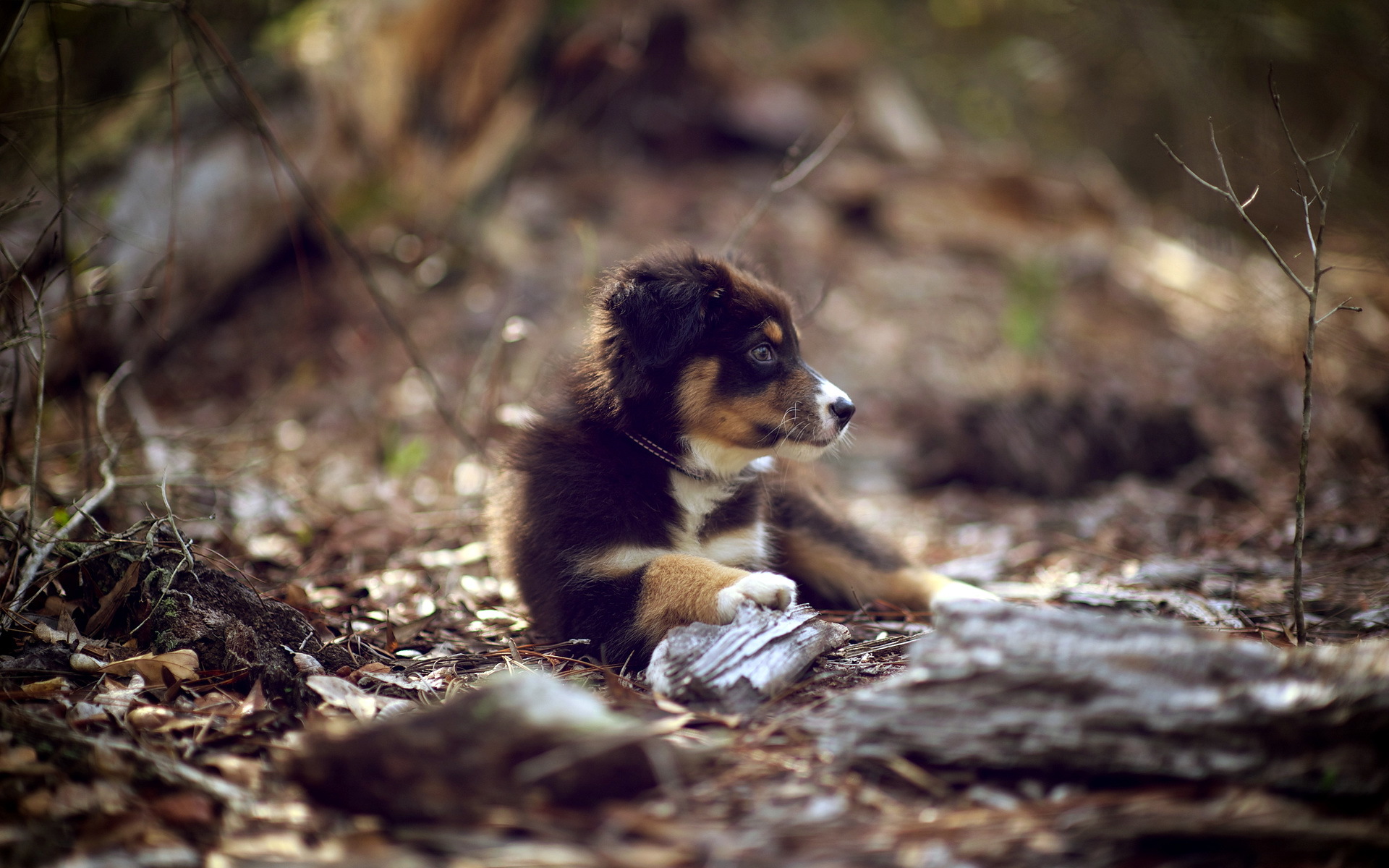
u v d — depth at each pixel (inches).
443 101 390.3
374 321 345.4
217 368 323.3
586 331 169.8
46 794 92.7
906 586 169.9
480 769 87.0
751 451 161.0
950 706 94.9
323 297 350.6
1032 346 343.3
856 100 488.1
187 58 319.6
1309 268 338.6
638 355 148.8
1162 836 82.4
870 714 97.6
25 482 183.5
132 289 287.7
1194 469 260.8
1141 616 144.9
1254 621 149.6
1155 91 444.8
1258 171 304.7
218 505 202.1
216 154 317.1
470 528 216.2
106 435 181.3
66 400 269.4
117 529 173.2
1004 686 93.5
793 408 158.7
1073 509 249.1
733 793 94.0
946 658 96.4
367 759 87.7
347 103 350.9
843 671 125.7
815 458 163.9
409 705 116.3
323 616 150.9
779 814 89.7
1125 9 346.0
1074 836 82.7
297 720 113.5
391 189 369.4
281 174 331.9
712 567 137.4
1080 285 419.8
